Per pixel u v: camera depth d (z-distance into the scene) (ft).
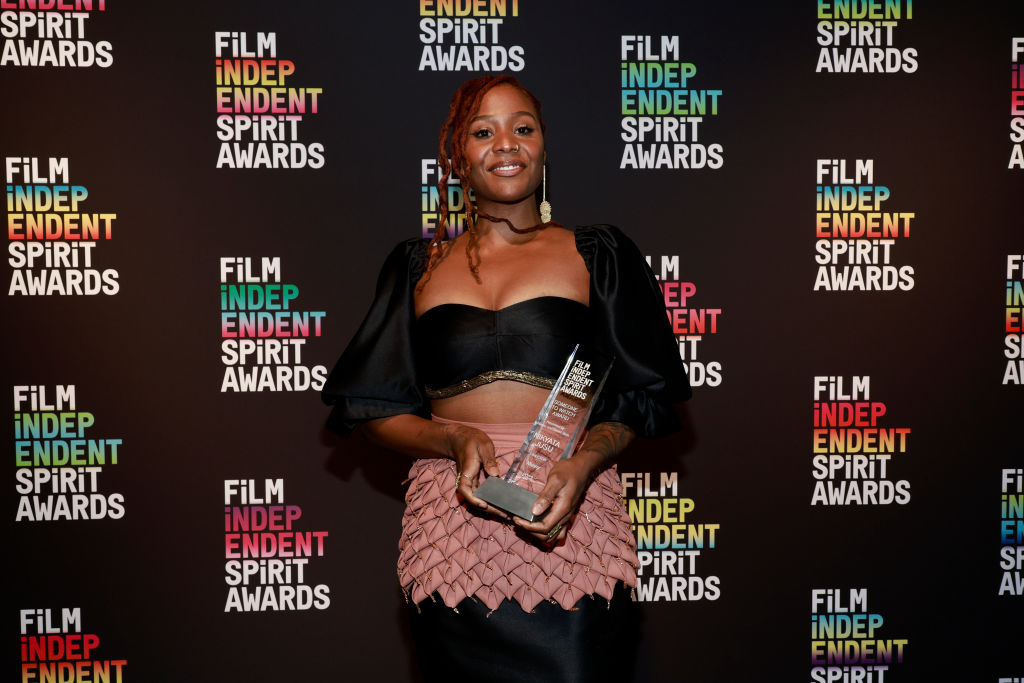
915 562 7.75
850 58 7.55
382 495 7.58
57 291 7.26
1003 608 7.78
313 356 7.46
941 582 7.77
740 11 7.49
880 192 7.61
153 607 7.45
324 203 7.38
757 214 7.57
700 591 7.73
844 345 7.66
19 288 7.23
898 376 7.70
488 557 4.57
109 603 7.42
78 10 7.14
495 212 5.05
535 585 4.53
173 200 7.30
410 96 7.37
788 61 7.53
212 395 7.41
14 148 7.16
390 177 7.39
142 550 7.43
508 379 4.66
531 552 4.56
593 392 4.55
